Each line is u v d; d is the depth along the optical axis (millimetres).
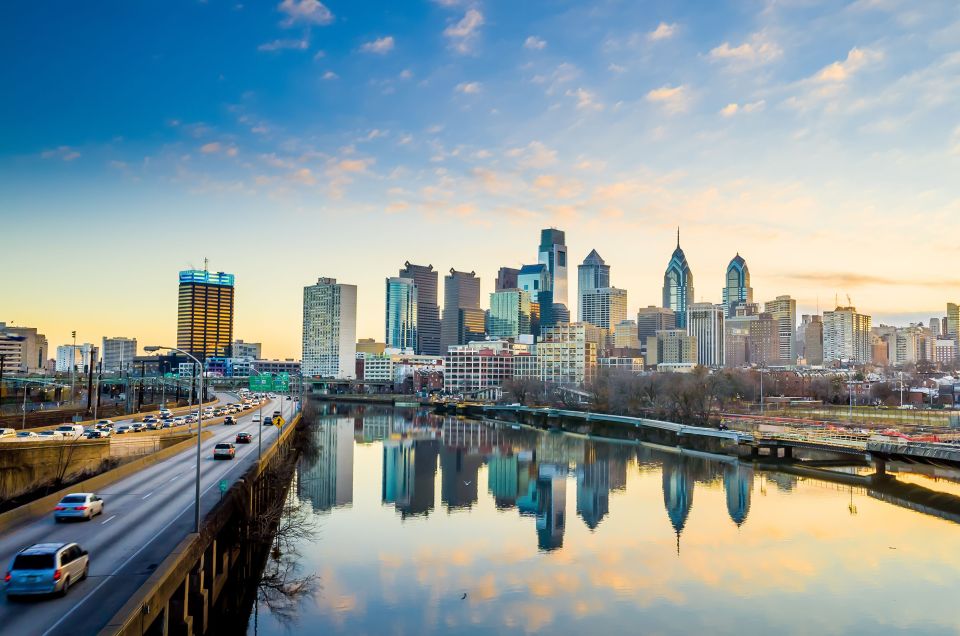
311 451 176500
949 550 91500
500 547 93062
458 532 100812
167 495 72312
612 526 105062
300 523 94000
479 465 168625
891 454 136250
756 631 66500
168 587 44031
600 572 82938
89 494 61969
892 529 102000
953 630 66688
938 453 123438
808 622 68438
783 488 135875
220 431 153375
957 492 129250
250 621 67000
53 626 37594
